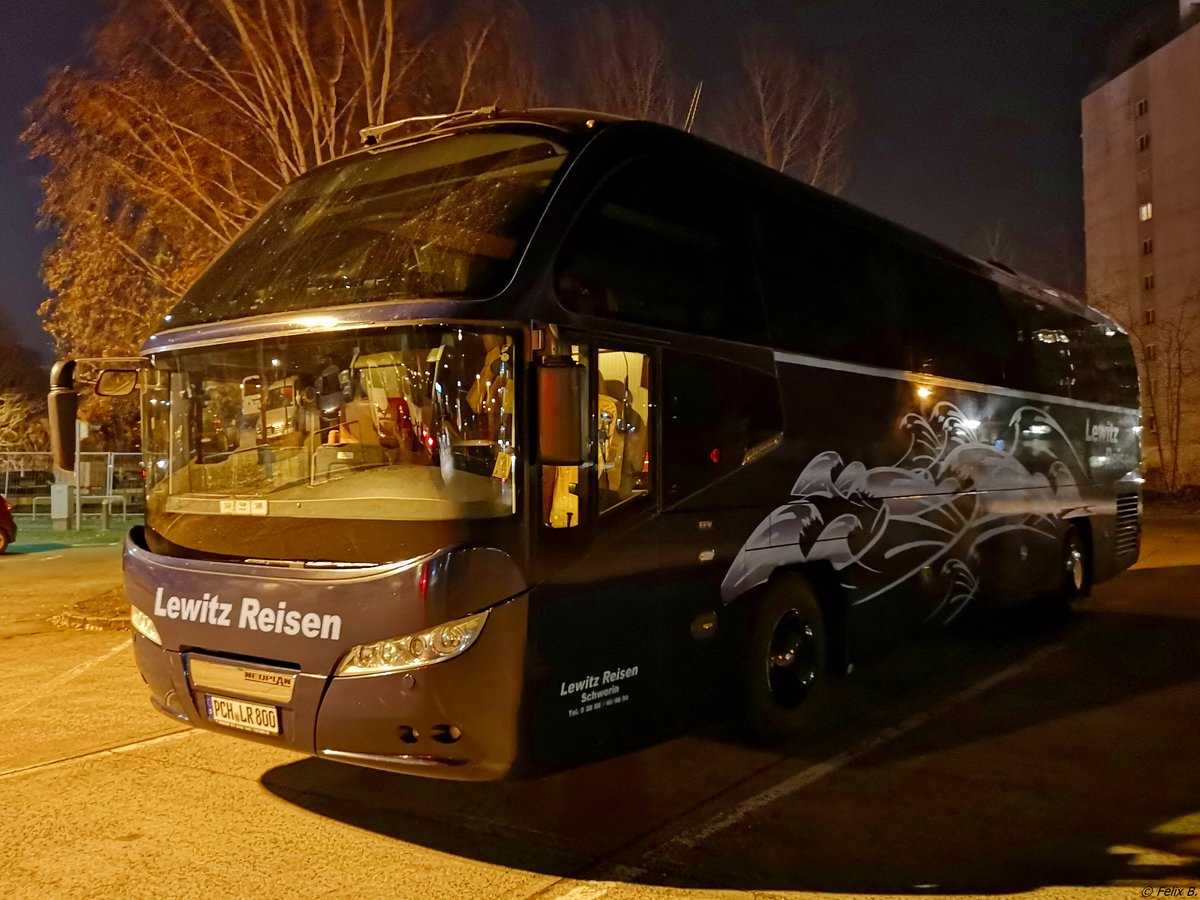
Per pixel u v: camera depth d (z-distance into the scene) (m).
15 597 12.85
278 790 5.58
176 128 10.91
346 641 4.29
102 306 11.77
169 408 5.25
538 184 4.84
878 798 5.40
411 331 4.38
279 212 5.91
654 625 5.08
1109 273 43.97
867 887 4.33
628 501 4.95
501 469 4.35
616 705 4.86
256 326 4.82
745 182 6.08
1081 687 7.84
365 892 4.30
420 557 4.20
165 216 11.34
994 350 9.06
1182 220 40.16
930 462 7.85
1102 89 44.47
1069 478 10.55
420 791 5.55
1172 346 40.16
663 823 5.07
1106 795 5.42
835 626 6.86
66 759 6.18
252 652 4.59
